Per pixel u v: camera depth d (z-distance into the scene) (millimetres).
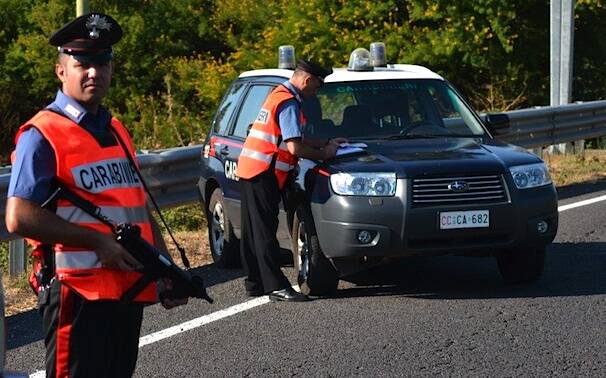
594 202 16906
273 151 10617
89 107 5660
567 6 24844
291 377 8211
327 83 11992
